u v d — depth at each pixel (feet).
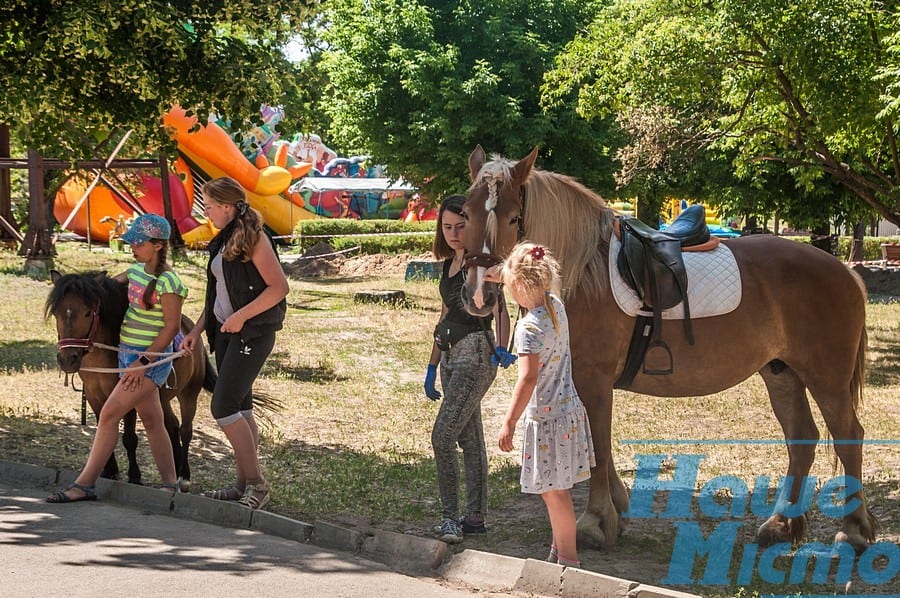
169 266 20.99
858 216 78.74
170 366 21.06
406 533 19.33
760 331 18.86
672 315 18.39
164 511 19.95
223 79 30.91
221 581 14.90
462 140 83.51
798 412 19.94
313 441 28.73
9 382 35.17
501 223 16.99
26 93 28.94
